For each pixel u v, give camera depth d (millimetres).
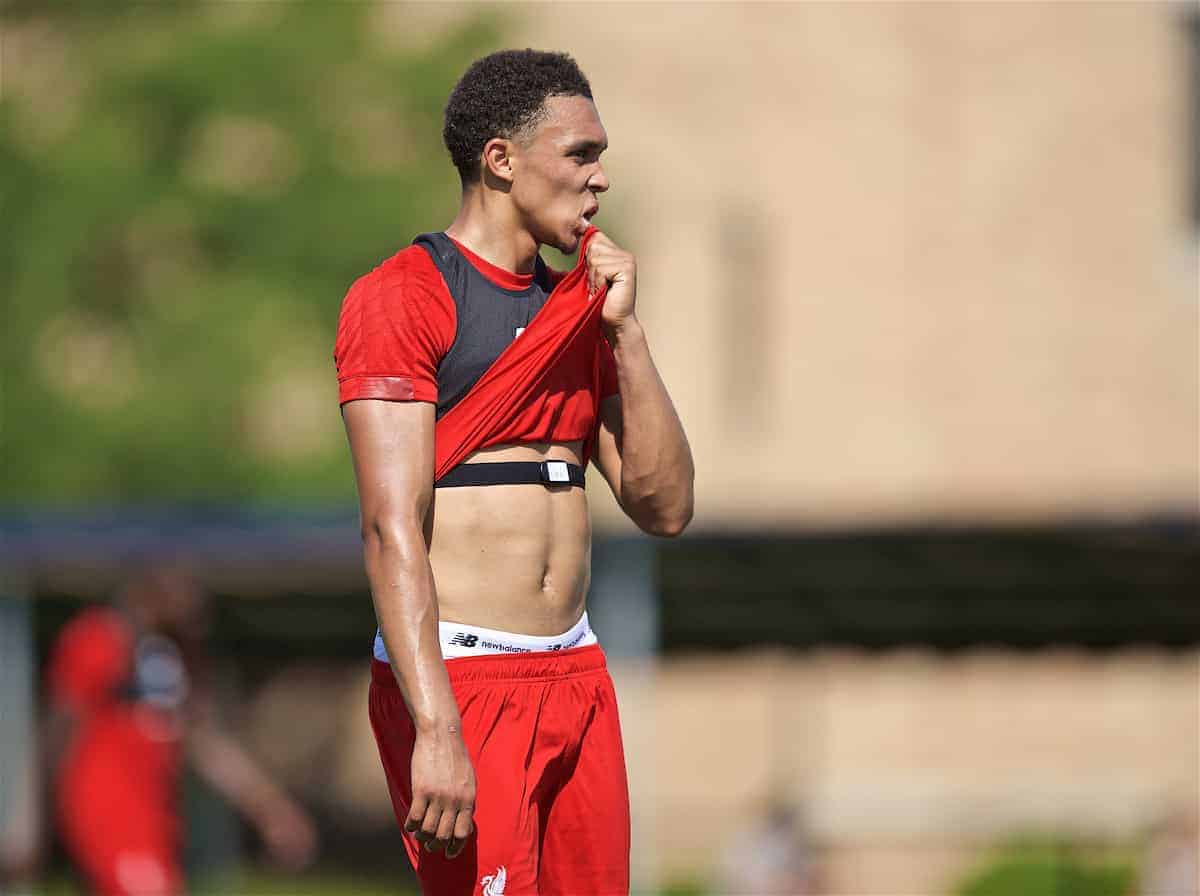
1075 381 83125
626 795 13836
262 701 87625
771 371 85625
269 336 72438
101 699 35281
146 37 76812
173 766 35875
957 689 78688
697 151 86875
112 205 71938
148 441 70875
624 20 87625
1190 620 52688
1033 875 63062
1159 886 62281
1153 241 83250
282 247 73312
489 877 12984
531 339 13203
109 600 52469
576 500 13773
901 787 78500
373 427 12758
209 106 73812
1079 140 84062
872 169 85625
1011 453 83438
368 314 12914
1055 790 77188
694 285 86312
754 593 50344
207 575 49312
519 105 13445
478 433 13180
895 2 85812
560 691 13414
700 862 79562
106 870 34969
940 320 84500
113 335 74562
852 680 79750
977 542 43875
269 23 76125
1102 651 55750
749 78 86812
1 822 48531
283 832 37188
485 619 13203
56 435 71250
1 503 71125
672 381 86125
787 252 86188
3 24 77875
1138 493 82375
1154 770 76750
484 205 13625
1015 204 84375
